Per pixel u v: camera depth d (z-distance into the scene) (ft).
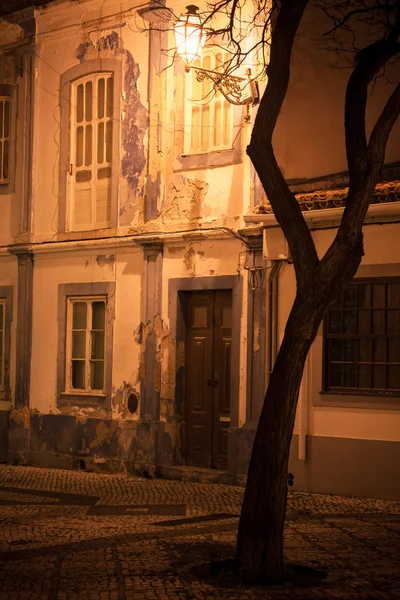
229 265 43.88
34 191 52.13
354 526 31.30
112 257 48.65
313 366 39.73
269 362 41.29
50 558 25.77
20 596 21.49
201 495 39.27
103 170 49.62
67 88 51.03
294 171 42.73
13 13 52.95
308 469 39.60
